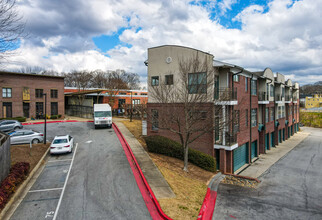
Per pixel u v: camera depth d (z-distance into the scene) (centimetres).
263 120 2527
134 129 2777
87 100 4222
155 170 1394
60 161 1576
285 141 3478
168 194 1096
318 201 1234
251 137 2148
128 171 1383
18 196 1061
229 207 1119
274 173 1794
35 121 3425
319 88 17138
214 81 1644
